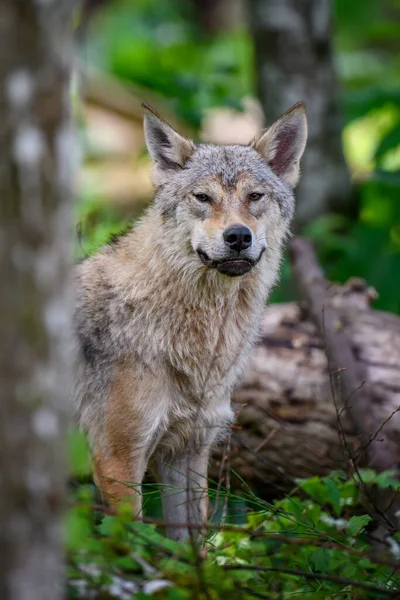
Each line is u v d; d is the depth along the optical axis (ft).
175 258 30.40
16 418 14.76
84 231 47.80
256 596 20.26
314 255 45.16
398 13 104.63
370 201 62.64
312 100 58.90
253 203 31.60
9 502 14.73
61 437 15.42
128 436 29.81
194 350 30.40
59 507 15.40
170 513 31.50
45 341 15.05
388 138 61.98
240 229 29.68
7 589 14.79
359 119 67.00
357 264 54.39
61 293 15.38
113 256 32.22
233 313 31.24
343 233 58.34
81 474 31.58
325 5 59.16
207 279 30.35
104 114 84.89
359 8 102.12
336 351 37.50
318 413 36.81
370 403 35.76
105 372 30.14
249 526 28.43
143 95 87.15
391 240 56.95
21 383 14.78
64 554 16.79
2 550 14.71
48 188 14.94
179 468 32.14
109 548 19.54
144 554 20.27
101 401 30.17
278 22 58.34
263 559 26.32
